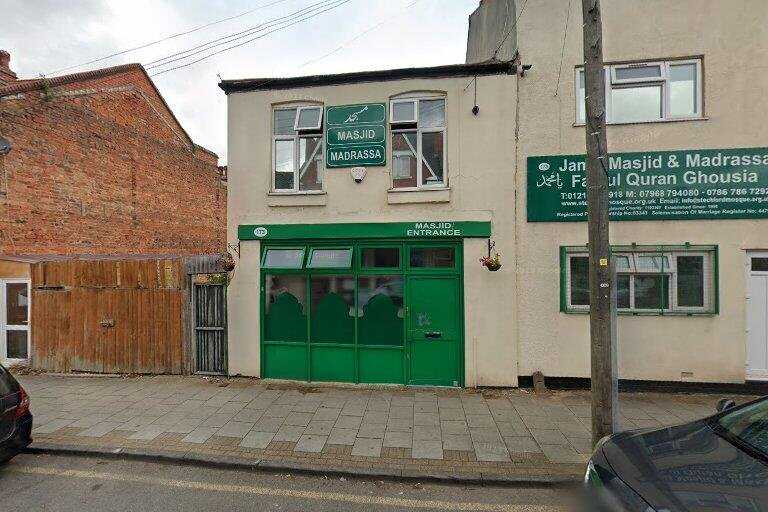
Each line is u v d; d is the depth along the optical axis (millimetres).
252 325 7137
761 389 6156
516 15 6723
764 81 6168
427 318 6777
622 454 2951
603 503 2594
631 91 6574
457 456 4398
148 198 13266
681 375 6305
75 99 10461
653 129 6387
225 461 4328
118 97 12008
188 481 4055
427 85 6832
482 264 6594
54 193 9828
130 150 12461
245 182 7215
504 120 6641
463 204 6691
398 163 7043
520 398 6133
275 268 7031
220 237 17688
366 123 6957
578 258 6625
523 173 6672
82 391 6520
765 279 6211
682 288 6383
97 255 10094
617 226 6480
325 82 7062
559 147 6594
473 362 6609
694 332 6277
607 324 4199
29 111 9211
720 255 6223
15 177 8875
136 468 4316
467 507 3627
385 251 6965
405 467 4188
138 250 12758
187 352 7344
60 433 4980
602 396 4195
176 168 14766
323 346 6988
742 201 6188
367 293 6945
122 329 7469
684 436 3068
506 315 6562
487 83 6695
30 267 7715
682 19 6375
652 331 6375
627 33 6504
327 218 7008
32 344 7660
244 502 3689
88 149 10867
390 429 5059
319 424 5219
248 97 7234
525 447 4586
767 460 2621
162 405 5891
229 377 7184
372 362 6883
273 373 7125
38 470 4273
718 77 6266
